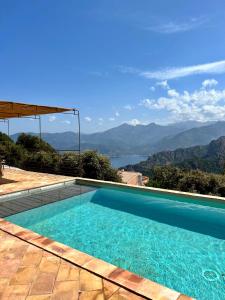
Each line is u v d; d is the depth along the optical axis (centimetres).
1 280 261
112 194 820
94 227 561
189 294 323
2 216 574
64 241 488
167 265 394
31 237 369
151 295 227
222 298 315
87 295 234
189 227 561
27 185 814
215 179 863
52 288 246
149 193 771
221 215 620
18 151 1712
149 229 551
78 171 1148
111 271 271
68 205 721
